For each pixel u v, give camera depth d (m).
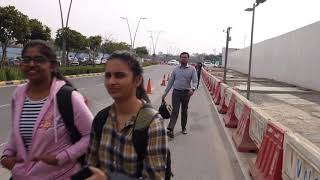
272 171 5.63
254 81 40.00
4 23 31.72
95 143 2.57
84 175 2.30
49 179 2.90
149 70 66.94
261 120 7.29
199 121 13.60
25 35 33.75
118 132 2.46
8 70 27.72
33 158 2.87
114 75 2.49
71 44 53.66
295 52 33.56
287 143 5.16
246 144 8.86
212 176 7.14
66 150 2.89
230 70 80.06
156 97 21.20
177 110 10.38
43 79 2.93
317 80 27.44
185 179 6.91
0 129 10.08
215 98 20.38
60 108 2.88
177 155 8.58
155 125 2.43
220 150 9.16
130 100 2.50
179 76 10.29
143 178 2.41
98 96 20.36
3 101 16.47
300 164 4.48
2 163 3.02
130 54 2.54
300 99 21.69
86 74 42.31
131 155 2.41
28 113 2.89
